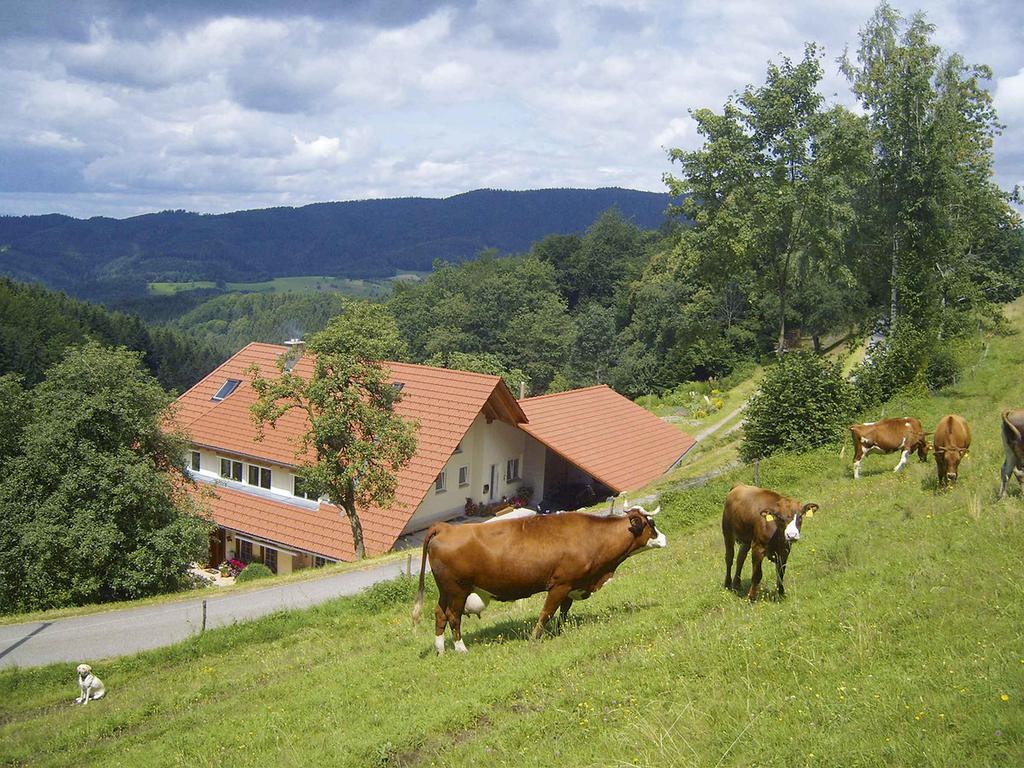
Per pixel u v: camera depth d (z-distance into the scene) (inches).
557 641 472.1
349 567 1091.9
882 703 303.6
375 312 1189.7
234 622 768.3
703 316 3405.5
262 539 1375.5
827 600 448.1
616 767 297.1
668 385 3358.8
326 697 460.8
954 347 1550.2
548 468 1754.4
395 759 361.7
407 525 1373.0
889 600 421.1
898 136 1769.2
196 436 1585.9
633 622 490.9
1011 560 442.3
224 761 395.9
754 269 2074.3
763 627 422.9
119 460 1085.8
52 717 577.0
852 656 358.6
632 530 490.9
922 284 1679.4
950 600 402.0
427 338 4089.6
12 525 1048.8
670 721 325.7
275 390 1160.2
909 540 548.4
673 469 1700.3
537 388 3828.7
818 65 1763.0
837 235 1747.0
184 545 1098.1
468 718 382.3
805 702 320.8
